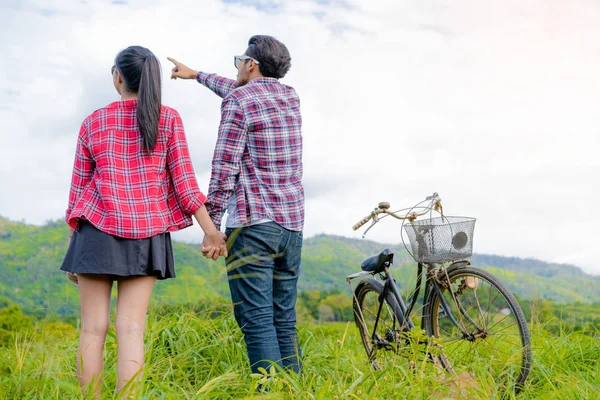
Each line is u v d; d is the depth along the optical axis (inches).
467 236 137.2
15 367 124.9
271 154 131.9
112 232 109.0
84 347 110.9
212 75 156.9
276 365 116.7
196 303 156.9
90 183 113.3
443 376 129.7
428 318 144.6
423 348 134.0
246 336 133.1
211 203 128.5
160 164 115.8
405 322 147.3
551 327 165.0
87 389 107.3
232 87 152.4
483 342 133.8
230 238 126.5
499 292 131.3
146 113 112.5
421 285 146.2
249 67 137.3
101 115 114.0
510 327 128.9
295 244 136.7
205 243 123.1
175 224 117.4
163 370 134.9
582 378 134.7
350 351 161.5
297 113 137.9
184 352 144.5
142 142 113.8
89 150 113.4
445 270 139.3
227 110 132.0
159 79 115.6
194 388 130.1
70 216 110.1
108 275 113.2
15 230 3019.2
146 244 112.2
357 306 165.6
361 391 113.9
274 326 139.0
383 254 155.3
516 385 126.6
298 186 136.3
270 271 133.6
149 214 112.3
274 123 132.5
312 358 153.0
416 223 139.6
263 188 131.0
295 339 142.9
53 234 2228.1
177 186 116.4
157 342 152.3
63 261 113.8
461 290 139.2
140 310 113.8
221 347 150.3
